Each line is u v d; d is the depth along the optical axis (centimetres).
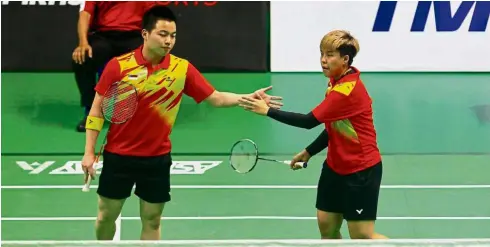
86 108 1959
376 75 2314
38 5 2312
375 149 1149
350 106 1114
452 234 1424
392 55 2319
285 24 2317
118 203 1184
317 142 1215
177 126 1998
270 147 1867
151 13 1099
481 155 1822
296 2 2316
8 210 1520
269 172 1719
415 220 1485
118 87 1121
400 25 2312
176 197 1584
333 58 1121
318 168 1738
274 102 1173
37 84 2259
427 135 1934
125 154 1151
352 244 837
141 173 1165
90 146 1154
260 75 2316
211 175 1703
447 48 2322
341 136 1137
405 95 2184
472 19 2312
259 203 1558
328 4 2308
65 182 1666
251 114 2078
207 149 1853
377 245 833
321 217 1187
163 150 1165
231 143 1891
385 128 1970
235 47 2325
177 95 1144
